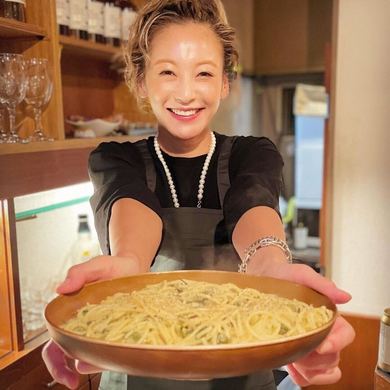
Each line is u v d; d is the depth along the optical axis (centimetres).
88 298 85
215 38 108
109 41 242
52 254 225
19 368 167
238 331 74
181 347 61
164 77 106
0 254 168
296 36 441
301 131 463
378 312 269
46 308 76
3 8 184
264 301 83
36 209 205
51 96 196
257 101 471
